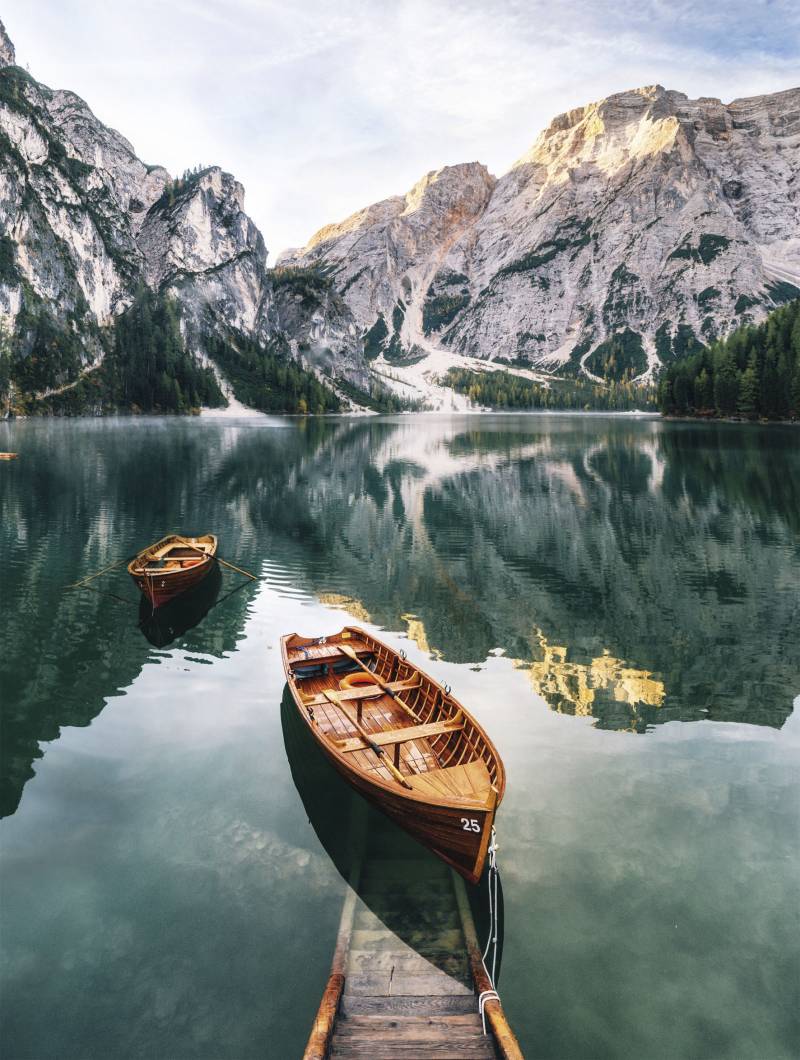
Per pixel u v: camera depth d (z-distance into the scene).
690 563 33.66
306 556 34.62
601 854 11.40
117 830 12.15
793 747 15.30
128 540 37.38
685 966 9.17
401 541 38.53
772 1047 8.09
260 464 78.00
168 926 9.89
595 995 8.75
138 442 107.81
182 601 26.88
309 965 9.23
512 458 87.38
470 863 10.58
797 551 36.09
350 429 162.62
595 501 52.44
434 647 22.05
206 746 15.31
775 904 10.30
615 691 18.47
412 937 9.52
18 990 8.84
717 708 17.48
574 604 26.91
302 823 12.43
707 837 11.88
